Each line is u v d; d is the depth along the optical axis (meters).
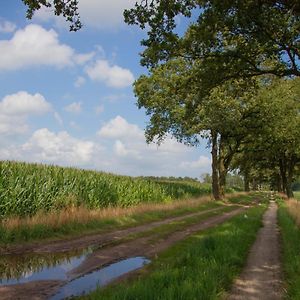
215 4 13.64
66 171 22.80
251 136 46.75
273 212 32.00
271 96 41.00
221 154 48.94
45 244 13.63
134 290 6.92
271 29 15.84
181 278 8.32
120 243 14.57
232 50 17.19
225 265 9.66
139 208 25.12
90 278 9.34
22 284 8.59
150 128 44.25
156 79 39.22
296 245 13.48
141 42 15.12
